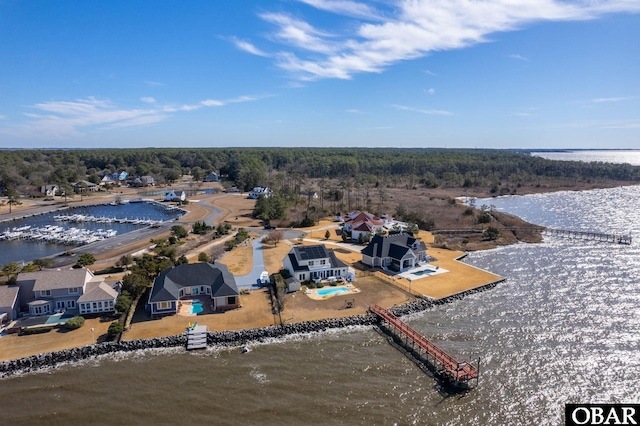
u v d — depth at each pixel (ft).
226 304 172.86
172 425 105.91
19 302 165.58
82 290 168.66
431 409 112.37
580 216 418.92
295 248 213.05
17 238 312.09
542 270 234.17
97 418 108.99
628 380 125.80
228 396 117.91
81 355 138.51
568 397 117.91
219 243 276.82
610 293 195.93
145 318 163.73
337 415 109.50
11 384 124.16
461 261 252.62
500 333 156.04
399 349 146.00
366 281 208.44
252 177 573.33
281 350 144.77
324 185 567.18
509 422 107.55
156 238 295.69
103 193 554.87
